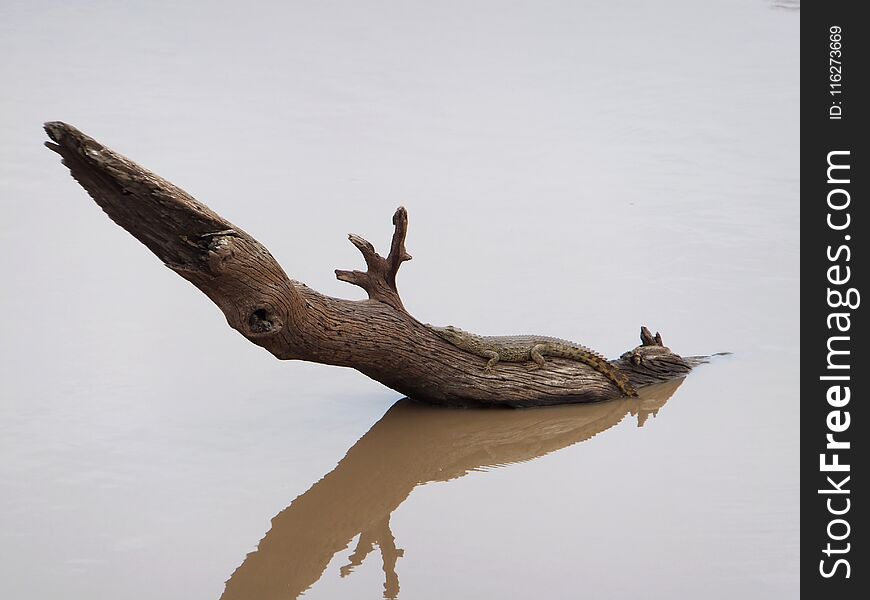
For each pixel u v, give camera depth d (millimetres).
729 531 18391
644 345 25062
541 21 52562
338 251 29875
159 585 16969
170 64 45969
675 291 28344
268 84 43906
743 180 35344
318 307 21344
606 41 49781
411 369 22844
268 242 30234
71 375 24125
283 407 23484
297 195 33656
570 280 28875
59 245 30641
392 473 20797
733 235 31484
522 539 18297
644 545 18000
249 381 24562
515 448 21891
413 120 40500
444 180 35281
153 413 22781
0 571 17125
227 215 31875
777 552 17734
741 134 39000
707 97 42750
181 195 19062
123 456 20984
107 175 18719
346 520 19047
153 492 19734
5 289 27969
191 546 18078
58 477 20094
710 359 25547
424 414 23453
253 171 35469
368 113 41062
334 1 55000
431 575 17250
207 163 36000
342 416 23172
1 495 19391
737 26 51938
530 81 44625
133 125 39094
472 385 23328
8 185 34219
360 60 46781
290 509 19344
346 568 17469
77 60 45969
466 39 49750
